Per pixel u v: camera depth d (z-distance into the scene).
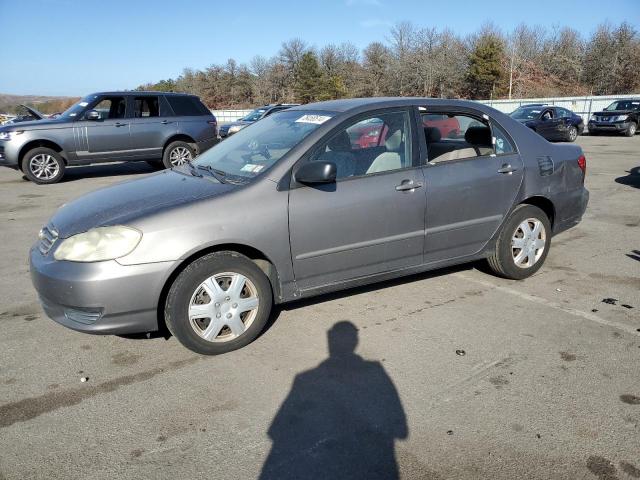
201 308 3.28
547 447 2.51
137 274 3.06
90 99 11.08
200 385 3.09
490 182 4.24
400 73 58.50
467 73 55.88
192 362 3.36
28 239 6.44
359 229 3.70
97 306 3.05
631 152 15.89
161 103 11.65
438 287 4.55
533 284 4.62
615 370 3.18
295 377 3.17
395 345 3.53
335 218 3.59
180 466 2.44
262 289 3.46
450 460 2.44
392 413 2.80
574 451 2.48
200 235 3.18
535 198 4.60
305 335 3.69
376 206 3.73
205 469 2.42
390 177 3.81
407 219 3.89
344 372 3.21
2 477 2.38
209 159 4.23
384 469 2.40
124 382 3.14
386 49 62.34
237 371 3.24
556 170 4.65
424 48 59.00
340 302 4.23
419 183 3.90
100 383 3.13
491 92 55.03
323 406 2.87
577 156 4.90
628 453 2.46
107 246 3.06
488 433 2.62
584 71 56.81
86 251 3.08
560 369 3.20
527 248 4.62
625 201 8.29
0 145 10.48
